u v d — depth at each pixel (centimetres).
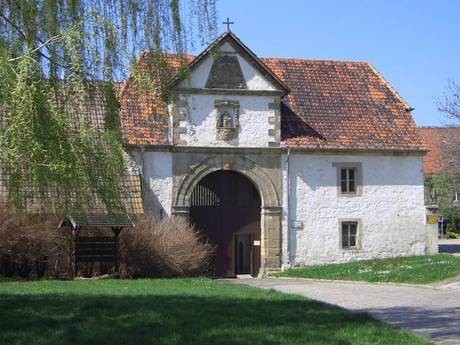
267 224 2834
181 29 1194
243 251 2888
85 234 2373
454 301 1659
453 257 2864
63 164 928
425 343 1019
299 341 1011
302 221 2878
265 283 2325
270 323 1168
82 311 1279
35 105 910
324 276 2505
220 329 1102
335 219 2916
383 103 3152
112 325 1127
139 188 2662
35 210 1050
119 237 2402
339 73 3247
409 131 3055
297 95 3078
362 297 1778
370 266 2656
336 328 1130
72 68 1016
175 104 1330
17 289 1755
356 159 2952
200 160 2777
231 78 2816
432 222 3019
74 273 2327
